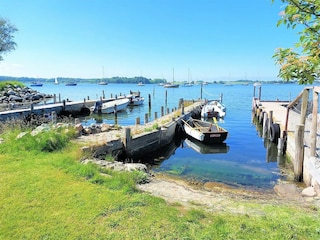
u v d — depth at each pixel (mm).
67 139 8781
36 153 7078
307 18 1811
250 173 8766
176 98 45781
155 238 3326
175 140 14711
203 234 3406
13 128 10203
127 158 10023
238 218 3885
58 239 3285
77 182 5094
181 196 4984
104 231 3469
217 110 22922
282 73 2023
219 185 7449
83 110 25906
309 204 4824
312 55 1902
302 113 7664
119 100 29984
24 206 4074
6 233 3379
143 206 4191
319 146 7066
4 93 32812
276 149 12258
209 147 12906
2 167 5855
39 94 37625
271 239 3291
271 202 5035
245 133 16578
